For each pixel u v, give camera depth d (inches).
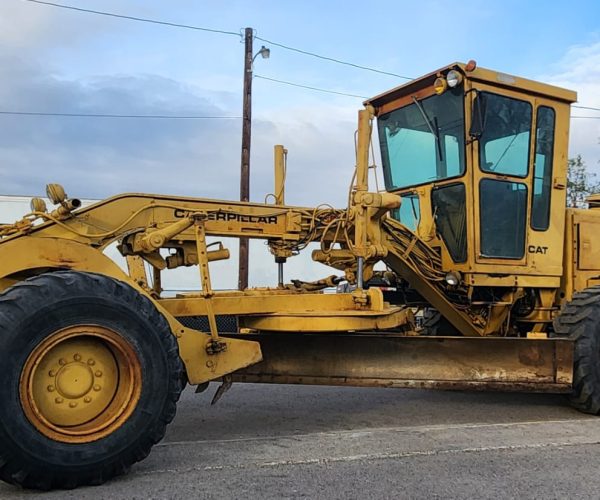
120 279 167.0
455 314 262.2
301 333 217.5
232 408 251.9
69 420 144.4
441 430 207.0
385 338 219.8
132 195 191.6
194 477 151.6
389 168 288.2
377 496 140.7
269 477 152.5
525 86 259.3
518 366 225.3
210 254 205.6
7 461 132.7
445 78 247.8
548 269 268.4
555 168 272.5
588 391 232.2
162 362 153.3
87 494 138.6
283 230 220.7
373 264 232.4
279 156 249.9
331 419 233.0
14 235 167.9
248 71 753.6
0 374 132.3
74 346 146.6
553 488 149.2
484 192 251.9
